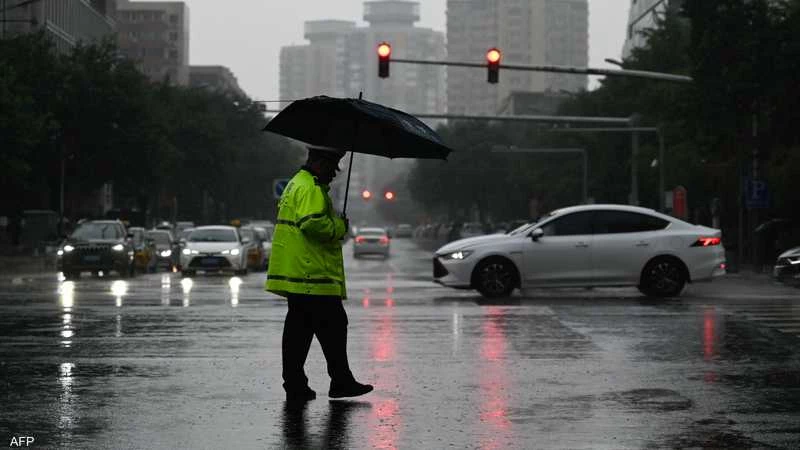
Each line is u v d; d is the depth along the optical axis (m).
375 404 21.22
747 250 100.62
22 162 129.62
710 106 83.25
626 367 26.09
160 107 170.50
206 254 84.94
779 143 86.81
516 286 50.12
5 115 126.62
